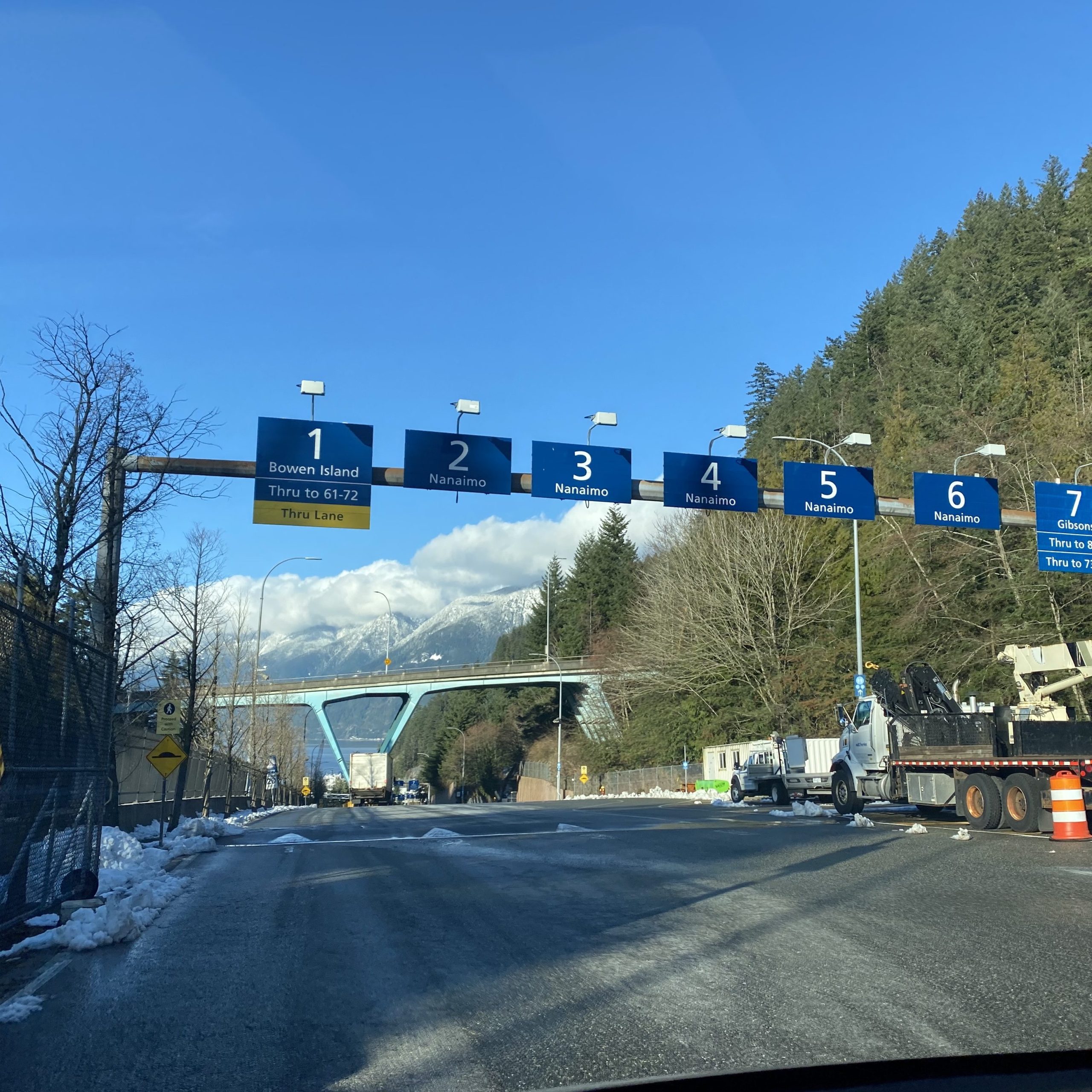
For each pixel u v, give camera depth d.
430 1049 5.96
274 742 69.94
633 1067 5.53
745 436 21.84
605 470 21.34
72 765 11.45
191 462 18.86
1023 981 7.20
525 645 111.00
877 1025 6.20
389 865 15.30
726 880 12.48
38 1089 5.44
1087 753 18.02
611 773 70.69
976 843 16.55
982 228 81.06
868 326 93.19
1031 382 46.12
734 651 51.47
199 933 9.80
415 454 20.17
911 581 41.06
